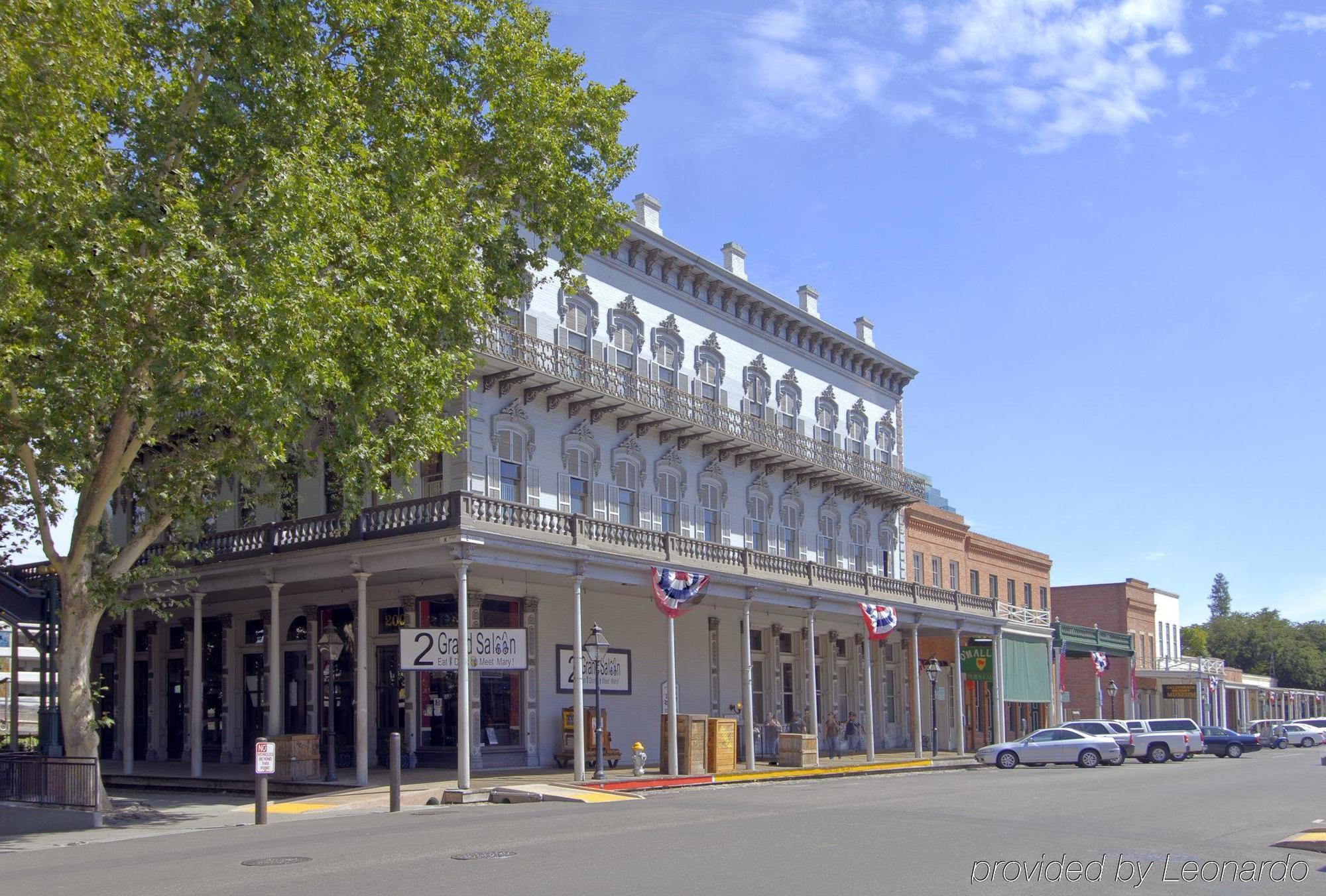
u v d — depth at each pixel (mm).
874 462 48750
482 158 27188
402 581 31188
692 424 37719
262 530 29609
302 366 20562
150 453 29438
